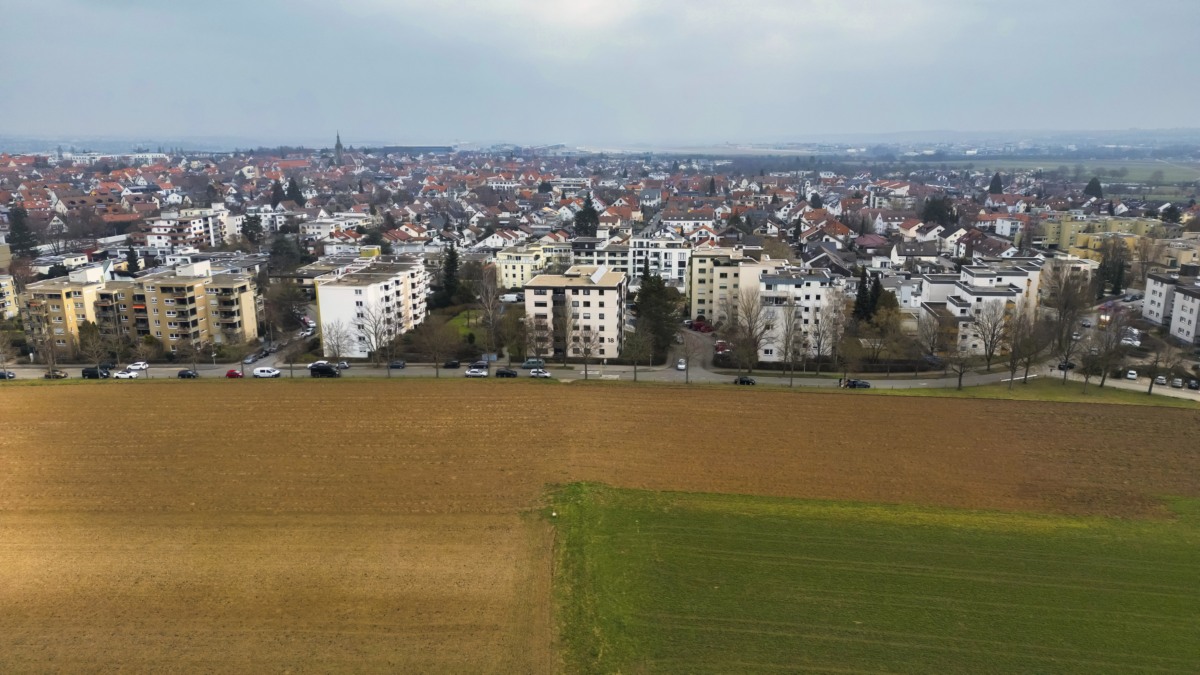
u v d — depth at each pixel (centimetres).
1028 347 12812
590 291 13875
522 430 9700
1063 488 8238
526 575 6359
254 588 6112
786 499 7875
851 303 15938
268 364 13700
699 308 16612
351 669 5156
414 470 8475
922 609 5950
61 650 5334
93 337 13275
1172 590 6266
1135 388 12156
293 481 8162
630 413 10369
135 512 7425
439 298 17850
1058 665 5297
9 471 8362
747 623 5738
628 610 5891
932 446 9312
